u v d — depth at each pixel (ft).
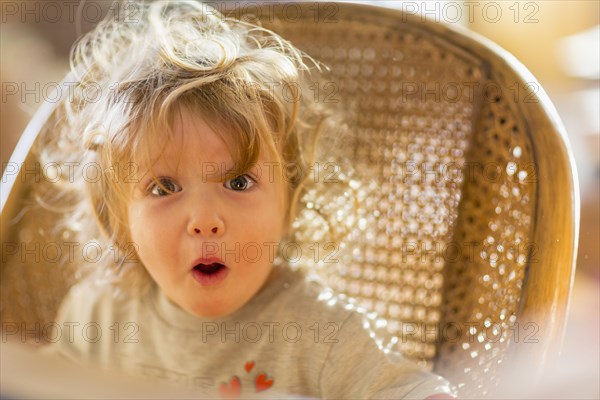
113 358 2.76
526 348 2.12
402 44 2.70
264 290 2.55
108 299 2.83
